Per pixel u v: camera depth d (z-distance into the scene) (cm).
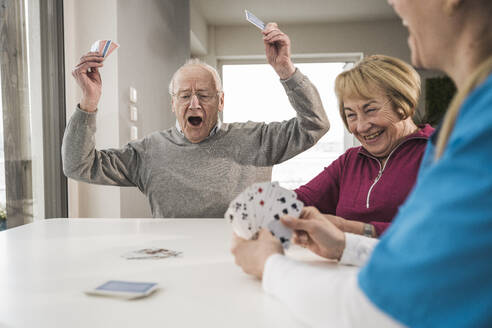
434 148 58
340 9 563
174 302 66
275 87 632
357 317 42
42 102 239
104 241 118
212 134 199
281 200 83
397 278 37
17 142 217
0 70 204
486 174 34
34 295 70
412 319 35
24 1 224
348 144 615
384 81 123
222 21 600
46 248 108
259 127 203
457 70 46
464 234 33
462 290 33
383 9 565
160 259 95
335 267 84
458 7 42
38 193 236
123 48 268
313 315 49
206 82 189
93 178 186
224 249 105
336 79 135
